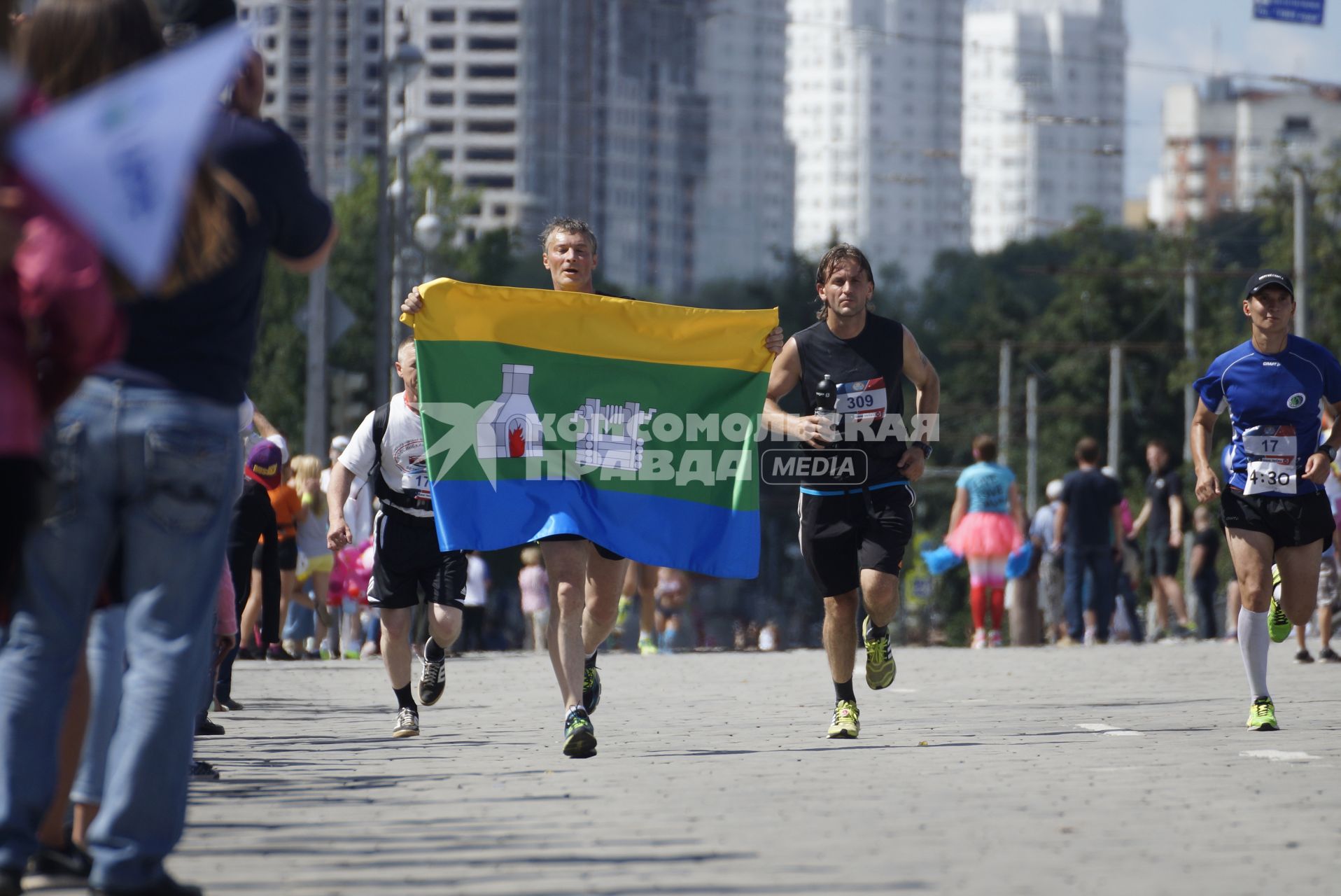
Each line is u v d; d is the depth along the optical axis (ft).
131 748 40.32
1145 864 45.75
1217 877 44.04
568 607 71.36
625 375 75.05
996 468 180.55
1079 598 180.86
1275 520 80.64
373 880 43.70
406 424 81.87
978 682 113.19
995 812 54.54
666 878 43.93
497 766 67.46
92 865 43.32
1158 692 103.19
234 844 48.91
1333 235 461.78
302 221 42.91
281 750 75.20
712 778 63.05
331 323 267.80
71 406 40.47
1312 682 112.06
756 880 43.62
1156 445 196.65
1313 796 57.98
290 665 143.64
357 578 173.27
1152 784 60.90
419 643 148.56
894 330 77.66
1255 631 80.28
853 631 78.28
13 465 37.37
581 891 42.27
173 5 44.50
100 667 44.88
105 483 40.63
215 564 41.81
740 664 139.23
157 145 33.01
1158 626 200.64
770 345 76.74
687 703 98.89
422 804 56.80
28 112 36.65
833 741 76.23
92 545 40.88
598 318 74.90
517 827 51.90
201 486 40.93
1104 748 72.28
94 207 32.99
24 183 36.73
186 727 41.01
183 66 33.42
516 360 73.87
